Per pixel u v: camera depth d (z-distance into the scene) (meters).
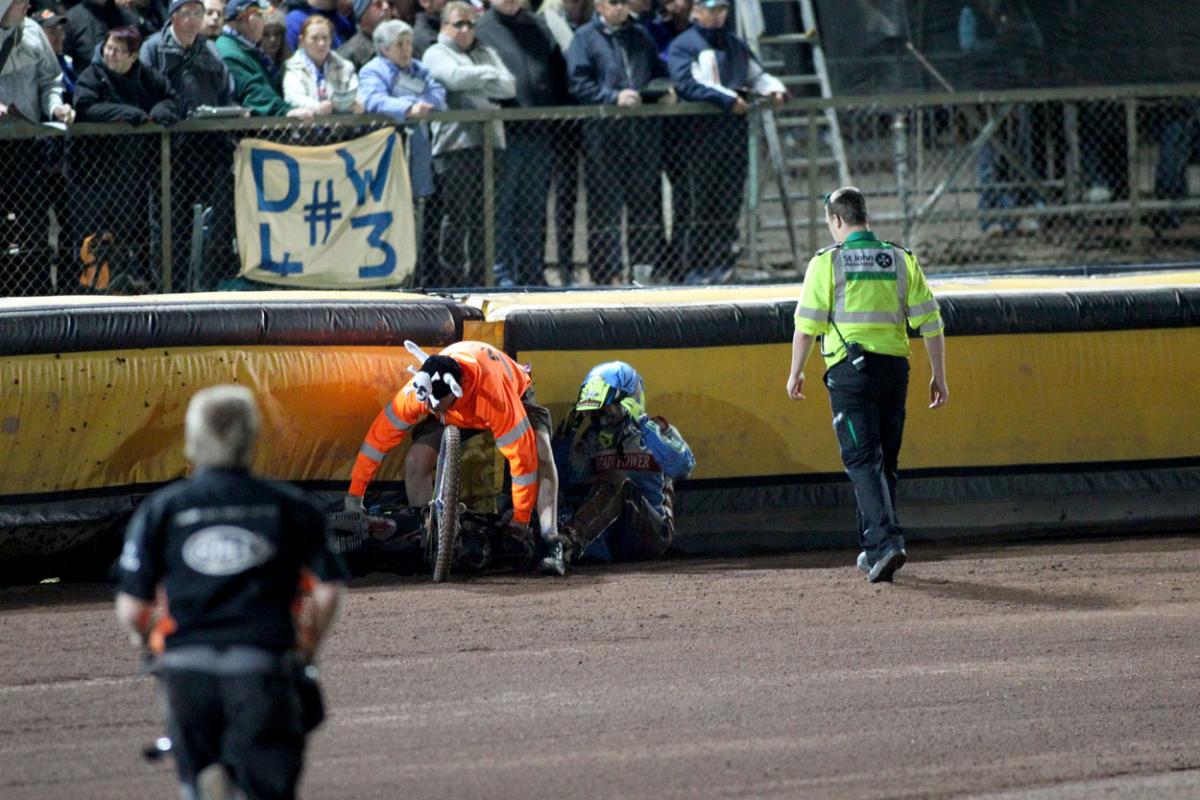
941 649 25.39
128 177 39.72
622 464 31.92
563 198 44.25
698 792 18.88
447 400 28.94
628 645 25.58
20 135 38.47
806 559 32.69
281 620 14.33
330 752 20.23
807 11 54.72
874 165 55.16
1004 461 34.38
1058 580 30.34
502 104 43.91
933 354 29.34
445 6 43.28
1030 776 19.58
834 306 28.97
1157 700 22.70
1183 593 29.28
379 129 41.84
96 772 19.41
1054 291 34.75
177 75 40.19
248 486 14.59
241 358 30.48
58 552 30.14
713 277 44.81
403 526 30.64
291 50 44.75
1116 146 51.78
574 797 18.69
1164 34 51.94
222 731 14.16
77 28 40.88
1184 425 35.00
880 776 19.52
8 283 39.16
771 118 49.81
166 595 14.26
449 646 25.41
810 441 33.66
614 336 32.56
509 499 32.09
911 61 53.06
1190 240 52.12
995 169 53.00
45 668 24.03
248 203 41.03
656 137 43.97
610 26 43.84
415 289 38.34
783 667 24.31
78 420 29.66
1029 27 52.06
